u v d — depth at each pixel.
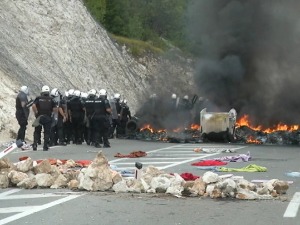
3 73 32.88
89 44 52.25
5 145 25.53
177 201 11.57
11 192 12.58
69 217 10.00
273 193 12.16
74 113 27.36
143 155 21.44
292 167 17.88
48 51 44.66
